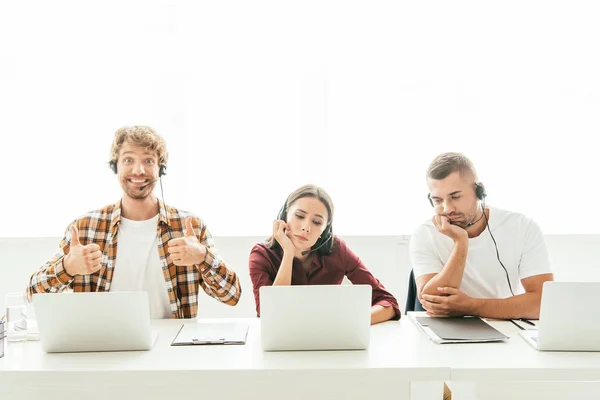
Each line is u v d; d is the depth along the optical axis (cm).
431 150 336
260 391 162
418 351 179
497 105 336
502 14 333
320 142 334
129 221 230
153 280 229
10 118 322
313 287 176
